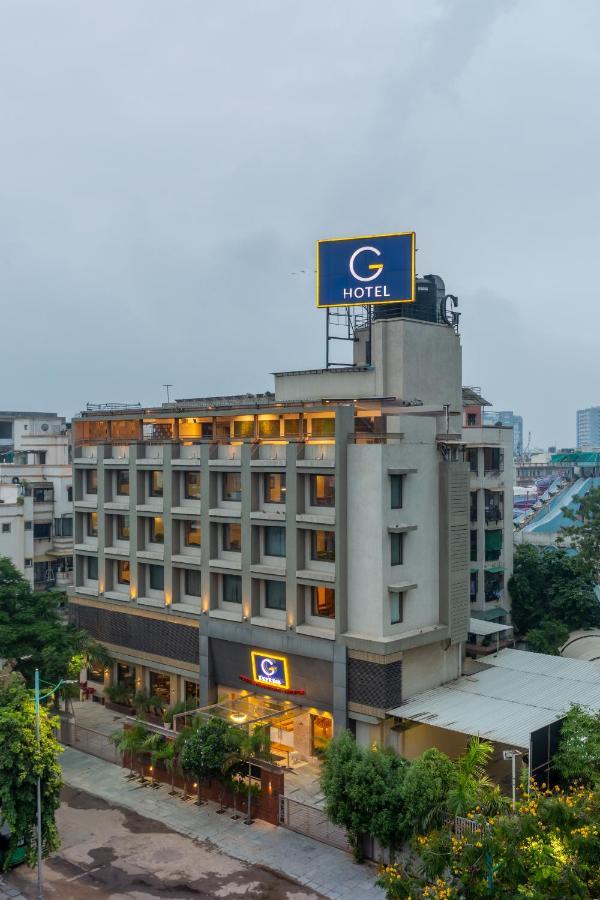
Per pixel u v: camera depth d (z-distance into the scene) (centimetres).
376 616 4281
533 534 8481
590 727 3559
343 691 4350
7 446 10494
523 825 2489
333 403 4638
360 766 3409
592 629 6488
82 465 5906
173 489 5256
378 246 5228
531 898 2269
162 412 5412
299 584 4581
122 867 3497
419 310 5853
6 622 4806
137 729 4547
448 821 3180
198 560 5106
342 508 4369
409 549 4434
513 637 6631
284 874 3422
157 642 5384
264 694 4847
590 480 10838
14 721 3234
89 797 4203
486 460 6562
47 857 3578
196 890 3303
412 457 4453
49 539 7231
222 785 4066
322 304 5453
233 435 5081
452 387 5525
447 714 4044
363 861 3506
